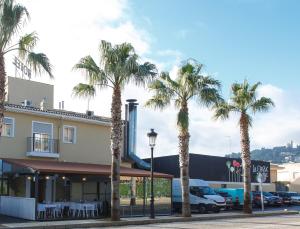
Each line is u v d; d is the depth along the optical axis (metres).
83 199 33.94
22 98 38.22
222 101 31.22
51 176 31.12
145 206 33.09
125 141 39.81
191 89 30.22
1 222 24.23
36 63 22.00
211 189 37.53
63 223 24.06
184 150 30.66
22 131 31.08
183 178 30.55
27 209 26.34
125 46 26.89
